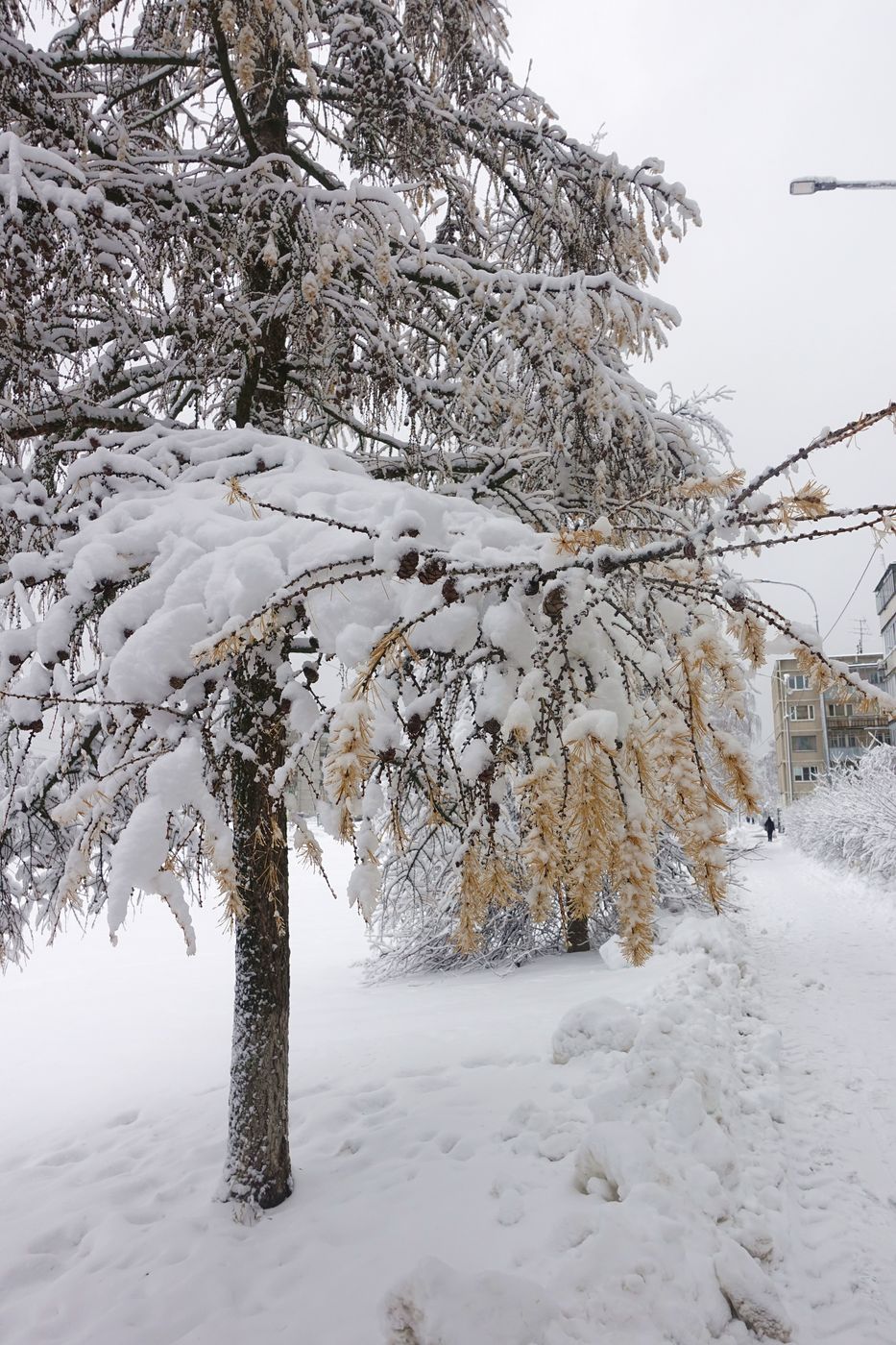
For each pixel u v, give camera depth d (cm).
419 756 221
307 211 426
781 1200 354
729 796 156
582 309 462
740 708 159
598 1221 308
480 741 196
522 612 207
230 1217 367
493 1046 605
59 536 354
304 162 523
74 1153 513
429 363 566
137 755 250
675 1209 312
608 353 559
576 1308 263
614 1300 264
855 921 1227
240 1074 388
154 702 256
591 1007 560
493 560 213
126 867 215
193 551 283
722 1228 318
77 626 344
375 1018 801
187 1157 455
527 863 158
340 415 489
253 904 387
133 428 439
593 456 542
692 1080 400
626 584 228
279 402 504
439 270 484
